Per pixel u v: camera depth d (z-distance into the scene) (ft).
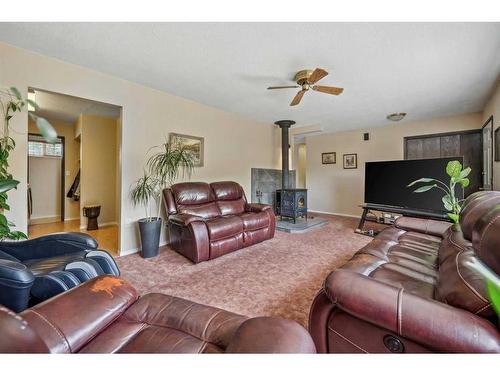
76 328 2.66
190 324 2.97
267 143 17.19
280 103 12.16
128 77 9.18
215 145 13.42
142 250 9.24
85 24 5.92
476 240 3.16
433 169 11.24
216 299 6.05
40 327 2.50
